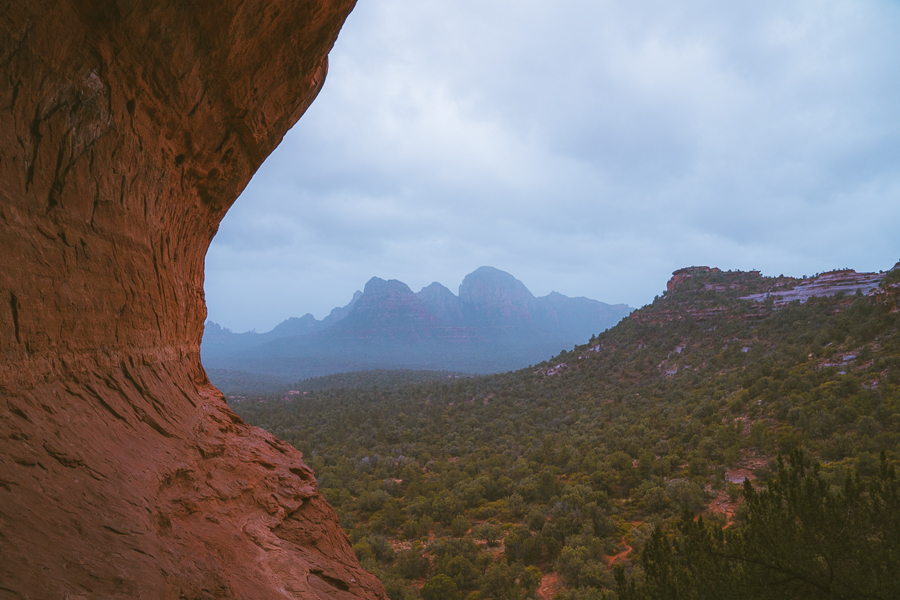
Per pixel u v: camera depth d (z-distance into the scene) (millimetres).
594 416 127750
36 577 2803
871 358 89312
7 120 4020
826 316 151500
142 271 7199
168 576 3967
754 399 91688
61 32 4426
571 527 52000
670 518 51125
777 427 74875
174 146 7582
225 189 10633
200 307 12328
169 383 8219
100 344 5852
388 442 133750
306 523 9016
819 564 9859
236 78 7750
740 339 166625
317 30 8430
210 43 6629
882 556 9195
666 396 129125
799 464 10750
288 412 177875
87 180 5359
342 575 8023
